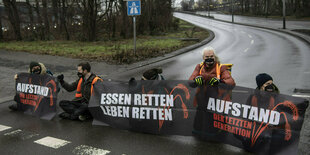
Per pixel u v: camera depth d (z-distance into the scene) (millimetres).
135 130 4957
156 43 25625
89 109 5297
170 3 47500
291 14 72375
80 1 31172
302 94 7172
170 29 48156
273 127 3775
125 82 5016
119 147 4270
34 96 5980
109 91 5148
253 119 3938
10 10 30531
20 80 6191
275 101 3744
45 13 35219
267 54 16125
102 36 36188
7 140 4621
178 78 10367
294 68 11062
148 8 39938
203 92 4371
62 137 4711
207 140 4430
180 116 4594
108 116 5184
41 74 5871
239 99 4051
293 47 18812
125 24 34312
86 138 4652
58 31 37562
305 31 29641
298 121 3590
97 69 12367
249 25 50812
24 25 36938
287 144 3682
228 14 117438
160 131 4766
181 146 4281
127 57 14812
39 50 19375
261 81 3928
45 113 5809
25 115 6035
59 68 12438
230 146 4258
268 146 3818
